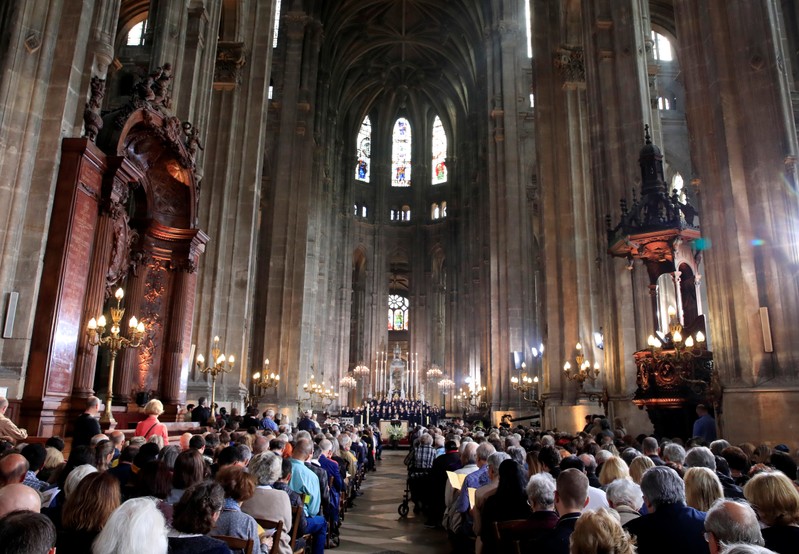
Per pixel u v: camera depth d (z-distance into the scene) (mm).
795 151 11070
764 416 10344
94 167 11211
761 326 10797
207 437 9195
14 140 10109
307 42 39000
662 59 33625
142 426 9953
